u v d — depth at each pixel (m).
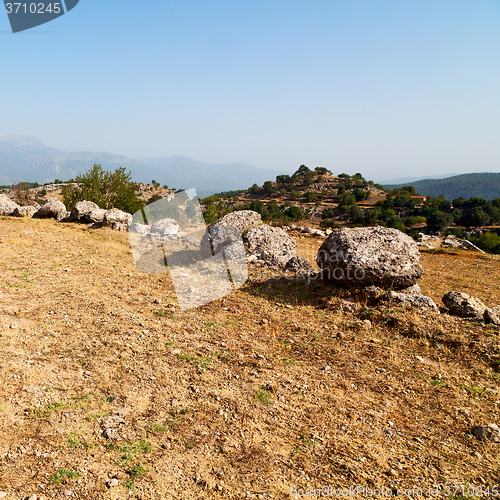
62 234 13.66
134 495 2.58
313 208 127.00
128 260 10.76
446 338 5.71
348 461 3.16
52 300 6.92
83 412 3.58
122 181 23.16
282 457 3.16
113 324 5.95
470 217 86.69
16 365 4.39
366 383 4.62
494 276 11.31
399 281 7.38
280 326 6.41
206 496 2.64
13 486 2.53
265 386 4.35
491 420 3.91
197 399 3.98
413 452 3.35
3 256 9.95
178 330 5.91
